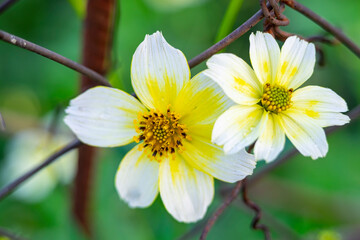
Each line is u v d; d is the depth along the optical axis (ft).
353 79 1.81
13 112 1.72
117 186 0.88
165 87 0.88
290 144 1.36
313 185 1.69
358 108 1.02
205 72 0.85
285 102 0.88
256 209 0.95
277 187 1.58
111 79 1.06
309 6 1.79
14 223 1.46
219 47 0.86
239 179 0.87
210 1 1.85
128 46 1.78
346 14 1.77
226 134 0.85
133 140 0.88
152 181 0.89
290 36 0.88
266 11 0.86
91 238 1.15
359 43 1.77
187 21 1.86
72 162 1.51
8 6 0.95
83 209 1.15
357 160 1.74
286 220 1.57
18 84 1.83
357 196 1.67
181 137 0.89
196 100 0.88
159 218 1.26
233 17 1.04
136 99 0.88
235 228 1.47
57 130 1.45
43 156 1.51
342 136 1.78
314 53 0.89
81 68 0.87
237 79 0.86
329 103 0.89
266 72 0.88
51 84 1.77
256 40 0.87
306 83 1.82
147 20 1.83
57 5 1.91
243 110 0.87
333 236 1.35
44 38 1.88
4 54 1.85
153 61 0.87
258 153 0.85
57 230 1.19
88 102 0.87
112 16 1.01
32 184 1.50
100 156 1.20
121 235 1.23
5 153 1.68
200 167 0.88
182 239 1.17
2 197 0.93
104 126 0.87
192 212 0.88
